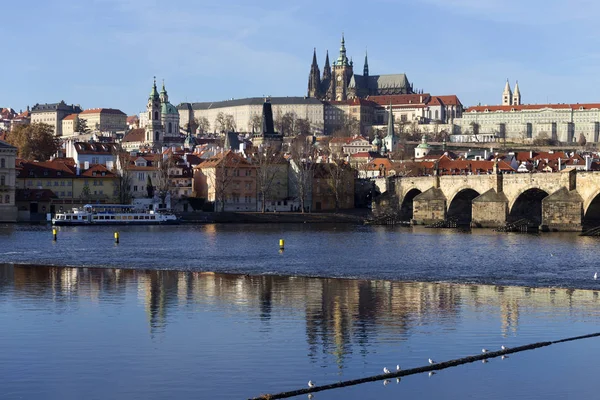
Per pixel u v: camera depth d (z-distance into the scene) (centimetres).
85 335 11806
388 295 15288
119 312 13488
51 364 10388
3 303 14288
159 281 17162
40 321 12731
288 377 9900
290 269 19500
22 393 9400
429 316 13162
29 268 19500
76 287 16212
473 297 15062
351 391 9425
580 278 17975
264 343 11356
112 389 9506
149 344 11306
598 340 11506
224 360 10544
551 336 11769
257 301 14562
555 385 9662
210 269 19475
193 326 12388
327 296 15150
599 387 9600
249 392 9412
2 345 11244
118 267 19800
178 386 9594
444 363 10344
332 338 11638
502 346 11138
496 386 9619
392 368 10244
